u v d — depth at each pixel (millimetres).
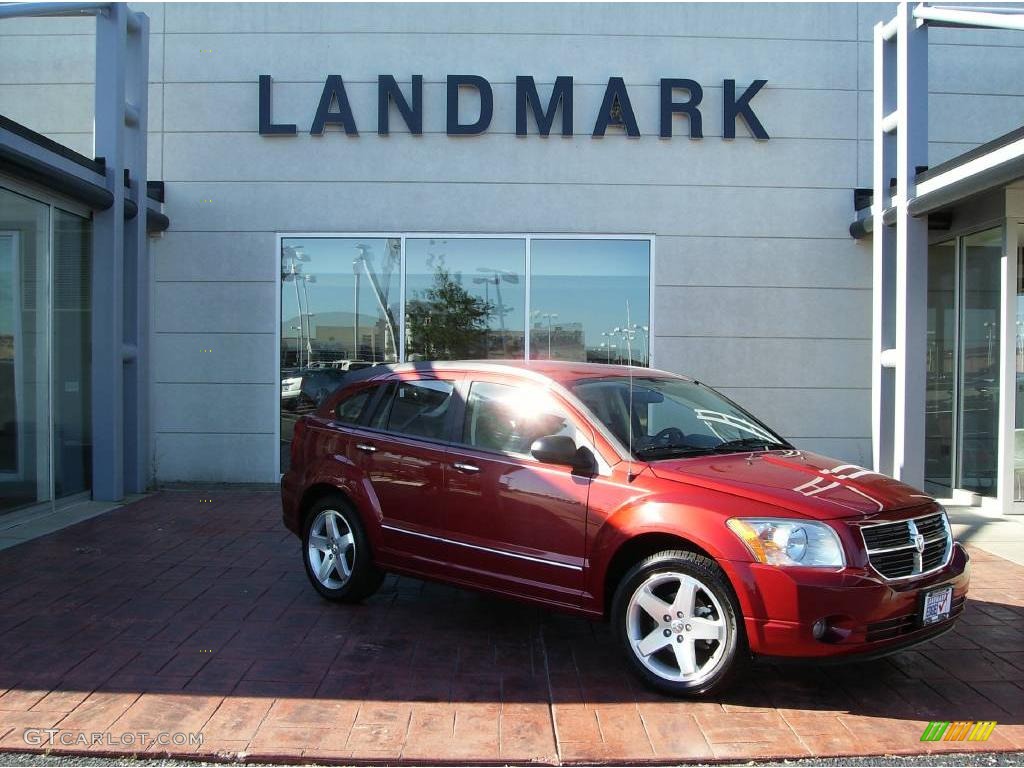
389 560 5215
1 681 4219
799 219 9656
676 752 3570
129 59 9141
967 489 9086
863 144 9656
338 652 4668
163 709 3924
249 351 9727
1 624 5062
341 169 9641
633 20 9602
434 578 4996
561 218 9594
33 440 8047
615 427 4586
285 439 9742
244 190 9688
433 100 9633
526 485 4594
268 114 9586
